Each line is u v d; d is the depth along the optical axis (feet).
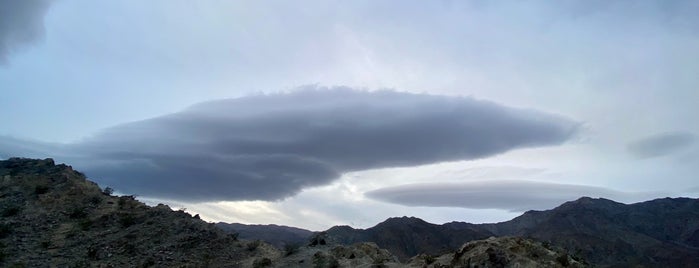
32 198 169.17
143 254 138.82
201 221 168.96
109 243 144.05
